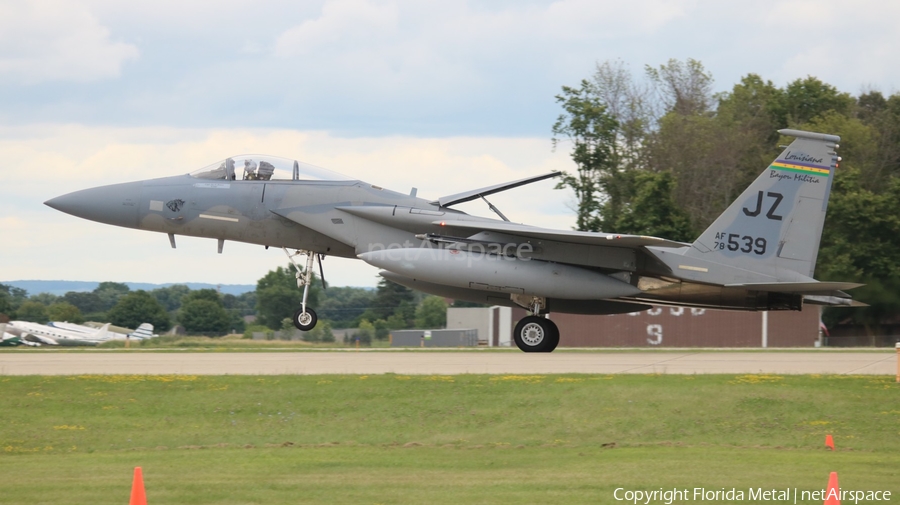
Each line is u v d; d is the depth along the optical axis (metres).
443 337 157.88
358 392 47.69
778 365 61.16
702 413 44.00
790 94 193.88
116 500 29.38
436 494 30.23
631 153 167.62
